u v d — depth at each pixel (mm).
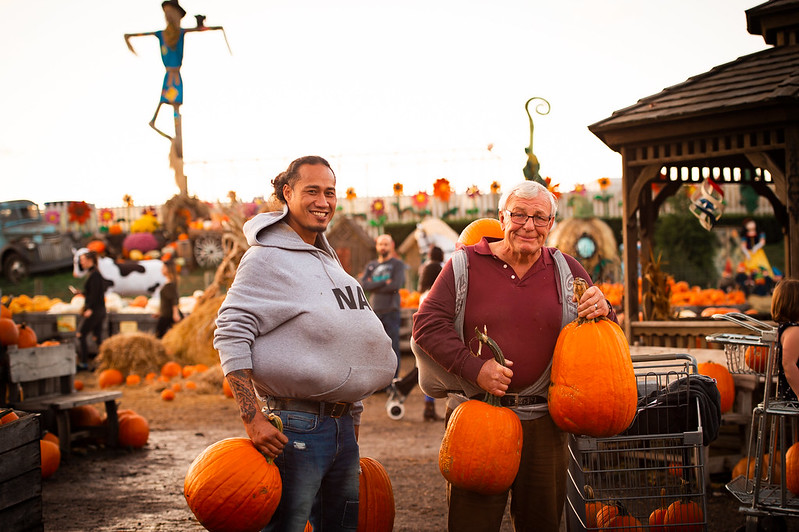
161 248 25469
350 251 20906
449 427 3053
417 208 25672
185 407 9078
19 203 26984
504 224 3195
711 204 6793
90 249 22953
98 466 6105
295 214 2965
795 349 3768
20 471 3281
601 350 2967
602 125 6395
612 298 10148
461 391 3367
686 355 3688
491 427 2955
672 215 22859
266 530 2867
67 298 23891
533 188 3135
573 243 10320
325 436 2850
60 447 6188
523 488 3207
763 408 3594
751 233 21766
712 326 6102
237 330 2742
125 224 27609
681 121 6000
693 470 3453
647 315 6934
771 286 17328
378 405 9156
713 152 5980
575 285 3092
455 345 3127
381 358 2982
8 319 6453
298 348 2787
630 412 2980
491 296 3201
